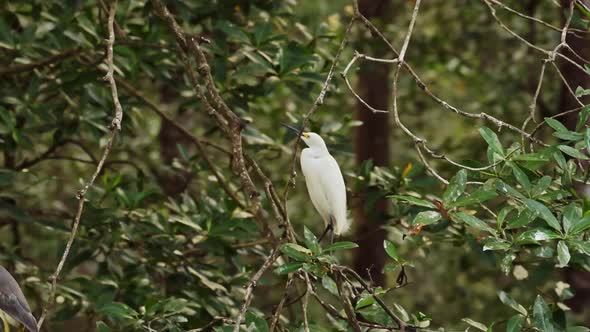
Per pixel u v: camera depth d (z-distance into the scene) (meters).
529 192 6.73
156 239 9.71
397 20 17.20
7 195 9.96
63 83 10.13
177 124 10.62
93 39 10.32
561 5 8.96
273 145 10.77
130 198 9.68
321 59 10.81
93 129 10.59
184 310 8.62
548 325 6.86
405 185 9.80
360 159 16.17
